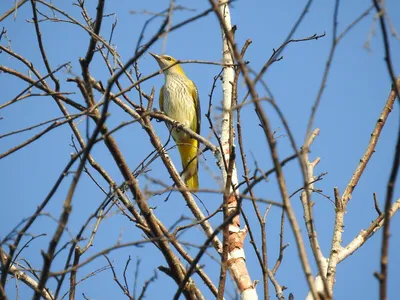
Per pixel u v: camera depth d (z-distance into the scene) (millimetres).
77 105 8766
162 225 8906
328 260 9242
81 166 7059
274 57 6863
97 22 8633
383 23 5266
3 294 6938
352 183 9914
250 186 6488
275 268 9078
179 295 7262
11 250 7289
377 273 5312
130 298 8734
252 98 5512
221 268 7770
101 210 7887
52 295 9273
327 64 5746
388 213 5383
